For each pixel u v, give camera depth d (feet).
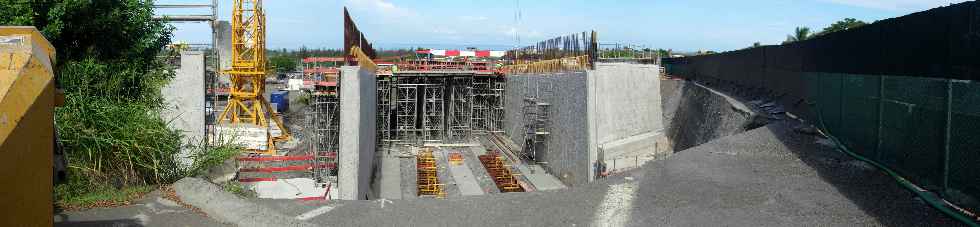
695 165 30.94
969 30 23.11
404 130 98.48
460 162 80.02
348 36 53.72
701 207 23.66
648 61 102.32
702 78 103.55
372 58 109.40
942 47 25.53
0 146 9.25
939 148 23.73
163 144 27.40
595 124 58.80
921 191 24.26
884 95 29.27
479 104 107.14
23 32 11.39
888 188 25.48
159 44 41.52
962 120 21.95
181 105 41.11
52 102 10.82
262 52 101.96
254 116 101.09
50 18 32.48
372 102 72.43
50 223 10.87
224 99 115.96
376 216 23.02
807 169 29.53
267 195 44.62
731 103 59.72
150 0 40.55
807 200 24.14
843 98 35.53
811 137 37.96
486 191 62.54
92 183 24.45
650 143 61.46
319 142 67.97
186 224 20.13
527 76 87.25
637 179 28.17
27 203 10.09
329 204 24.50
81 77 31.07
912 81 26.27
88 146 24.94
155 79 37.83
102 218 20.21
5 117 9.45
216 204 22.56
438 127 101.24
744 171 29.43
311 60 127.44
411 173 71.67
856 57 36.35
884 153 29.12
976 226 19.63
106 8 36.58
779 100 57.36
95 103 27.09
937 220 20.99
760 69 67.10
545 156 76.89
